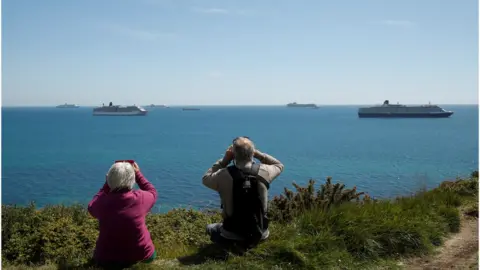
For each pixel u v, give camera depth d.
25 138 86.88
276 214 6.59
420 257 5.17
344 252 4.94
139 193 4.64
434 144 68.56
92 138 86.81
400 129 120.94
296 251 4.74
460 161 44.09
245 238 4.80
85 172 37.22
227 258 4.83
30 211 7.05
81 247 5.64
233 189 4.67
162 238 6.67
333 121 187.25
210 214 8.55
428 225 5.77
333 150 57.50
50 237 5.72
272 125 151.00
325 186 7.37
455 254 5.25
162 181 30.67
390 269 4.79
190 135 96.69
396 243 5.27
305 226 5.50
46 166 41.91
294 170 37.12
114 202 4.48
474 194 8.30
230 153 4.95
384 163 42.59
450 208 6.59
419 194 8.02
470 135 92.62
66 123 173.38
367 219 5.60
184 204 21.05
